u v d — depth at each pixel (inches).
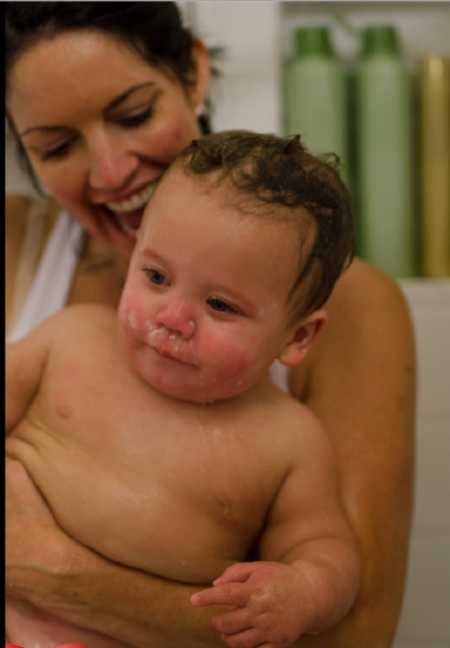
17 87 29.1
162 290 26.2
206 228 25.3
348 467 29.4
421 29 53.6
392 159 50.1
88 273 36.0
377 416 30.6
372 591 27.2
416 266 52.8
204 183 25.9
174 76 31.0
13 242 37.8
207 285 25.6
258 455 27.8
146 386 28.6
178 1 44.8
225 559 27.4
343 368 32.0
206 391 27.0
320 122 49.3
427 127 50.8
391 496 29.1
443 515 50.8
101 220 32.7
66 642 26.3
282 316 26.8
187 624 25.8
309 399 31.8
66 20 28.4
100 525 26.7
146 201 31.0
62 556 26.0
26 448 28.6
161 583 26.4
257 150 26.6
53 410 28.9
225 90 47.4
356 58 53.0
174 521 26.9
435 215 51.0
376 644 26.8
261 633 23.6
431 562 50.6
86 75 28.7
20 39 28.5
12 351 30.0
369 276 34.6
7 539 26.4
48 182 31.4
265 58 47.7
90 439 28.0
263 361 26.9
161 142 30.2
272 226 25.5
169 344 26.0
